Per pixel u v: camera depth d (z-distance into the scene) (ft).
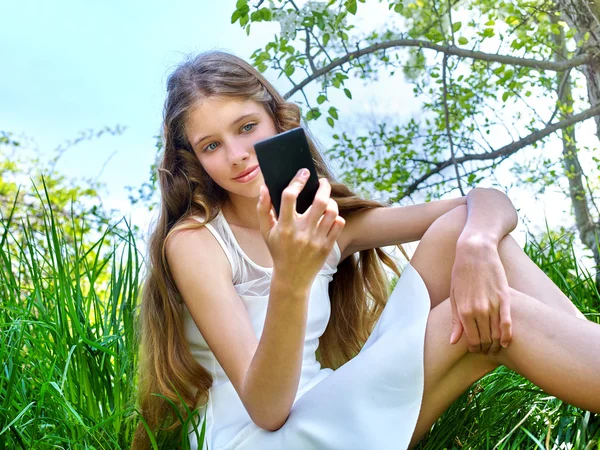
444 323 4.37
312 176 3.94
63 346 5.29
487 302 4.15
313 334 5.24
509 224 4.77
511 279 4.58
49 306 5.78
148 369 5.17
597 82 9.69
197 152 4.99
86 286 10.11
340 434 4.20
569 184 11.29
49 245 5.56
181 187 5.24
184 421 5.00
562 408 5.02
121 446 5.30
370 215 5.73
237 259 5.10
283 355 4.05
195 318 4.80
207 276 4.83
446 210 5.48
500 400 5.31
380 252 6.04
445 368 4.34
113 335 5.73
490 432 5.02
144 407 5.12
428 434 5.05
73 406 5.01
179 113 5.00
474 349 4.25
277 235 3.74
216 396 4.94
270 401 4.21
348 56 10.00
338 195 5.80
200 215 5.19
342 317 5.99
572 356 3.90
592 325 3.99
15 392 4.94
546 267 7.19
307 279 3.87
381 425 4.19
